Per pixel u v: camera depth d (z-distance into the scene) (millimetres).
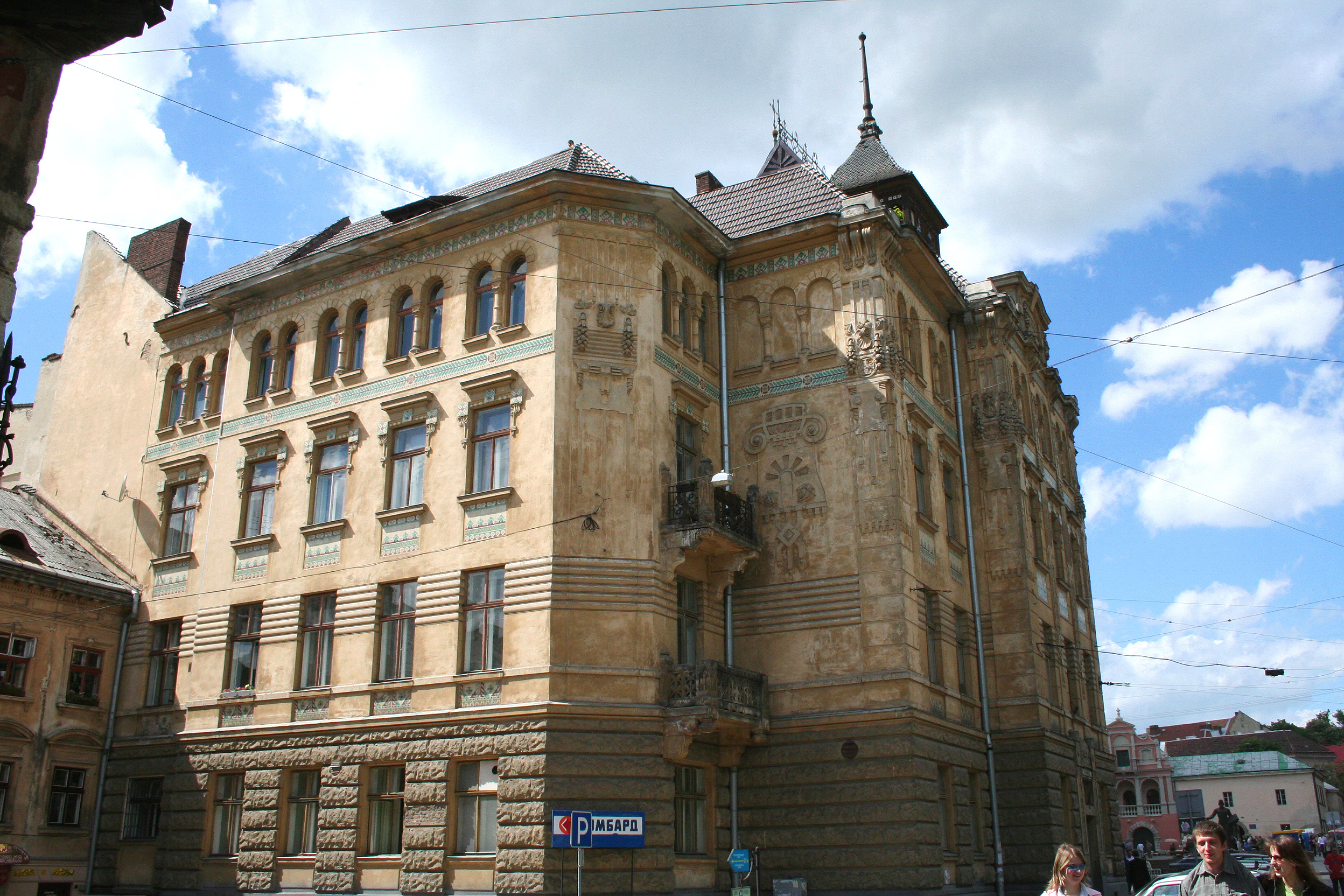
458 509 25141
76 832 28781
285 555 27812
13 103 10086
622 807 22109
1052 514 37375
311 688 26219
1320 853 70625
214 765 26984
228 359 31297
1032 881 28344
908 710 24281
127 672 30453
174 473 31656
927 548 27922
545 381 24828
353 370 28234
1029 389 36625
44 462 35625
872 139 37094
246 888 25203
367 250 28484
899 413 27109
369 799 24422
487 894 21875
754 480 27766
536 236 26109
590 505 24031
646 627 23547
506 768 22375
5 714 27703
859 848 23969
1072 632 36188
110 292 36344
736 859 22297
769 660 26219
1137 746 96625
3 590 28281
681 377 26828
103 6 9891
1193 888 8969
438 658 24266
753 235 28906
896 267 29234
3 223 9914
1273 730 121938
